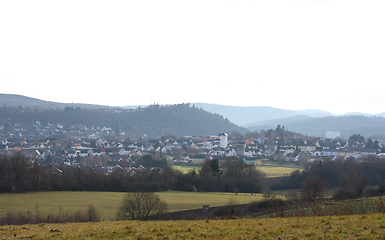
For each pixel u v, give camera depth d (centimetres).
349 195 8869
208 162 13875
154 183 11569
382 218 3369
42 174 10906
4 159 10869
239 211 7788
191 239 2986
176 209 8081
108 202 8844
